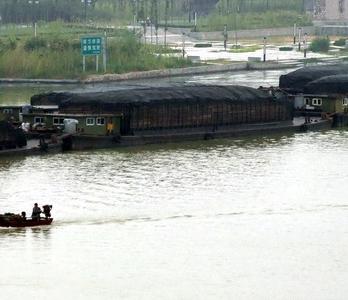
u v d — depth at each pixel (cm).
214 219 17412
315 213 17850
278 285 14238
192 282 14300
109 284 14200
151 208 18112
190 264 15012
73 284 14175
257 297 13825
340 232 16612
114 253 15475
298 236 16388
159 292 13962
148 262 15062
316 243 16000
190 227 16912
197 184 19862
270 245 15912
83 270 14700
